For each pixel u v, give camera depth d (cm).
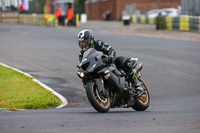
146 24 18150
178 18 13112
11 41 9975
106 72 2870
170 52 7638
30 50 8025
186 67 6012
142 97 3284
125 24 17512
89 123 2366
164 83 4944
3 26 17862
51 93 4194
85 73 2841
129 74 3120
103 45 2933
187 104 3666
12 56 7088
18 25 19238
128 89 3069
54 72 5631
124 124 2348
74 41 10044
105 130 2150
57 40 10325
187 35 11369
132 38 10888
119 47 8456
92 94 2839
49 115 2716
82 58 2983
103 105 2942
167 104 3731
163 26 13788
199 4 14112
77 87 4750
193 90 4509
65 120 2469
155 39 10531
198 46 8650
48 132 2075
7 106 3506
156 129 2189
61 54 7450
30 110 3225
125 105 3122
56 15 18662
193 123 2397
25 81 4728
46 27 17325
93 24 19550
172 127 2253
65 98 4159
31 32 13625
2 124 2291
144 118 2614
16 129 2144
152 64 6266
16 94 4000
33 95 4009
